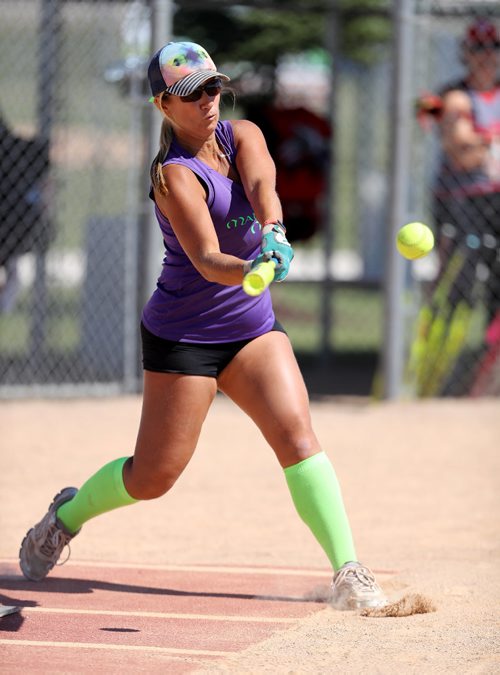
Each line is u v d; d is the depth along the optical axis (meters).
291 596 16.44
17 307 45.16
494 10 38.06
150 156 33.97
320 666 12.84
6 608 15.34
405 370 35.41
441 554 18.94
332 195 46.44
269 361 15.21
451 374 36.25
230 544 19.91
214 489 24.45
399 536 20.30
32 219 36.53
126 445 28.81
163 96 14.30
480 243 33.94
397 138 33.75
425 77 35.94
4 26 40.81
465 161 33.59
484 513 22.23
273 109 47.56
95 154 40.69
